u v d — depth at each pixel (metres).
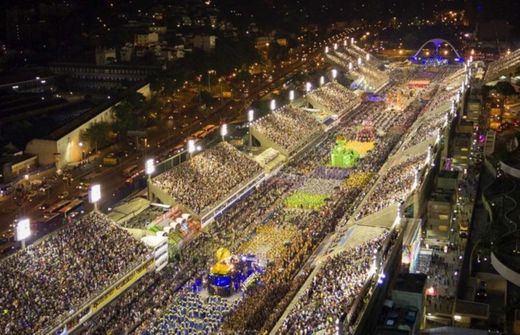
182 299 129.00
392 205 157.38
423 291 112.12
